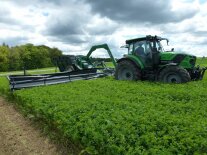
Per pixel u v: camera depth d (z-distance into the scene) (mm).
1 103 13688
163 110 8641
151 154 5637
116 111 8430
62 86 14414
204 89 11961
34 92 12773
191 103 9469
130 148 5891
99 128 7062
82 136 7246
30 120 10406
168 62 15164
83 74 18172
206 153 5652
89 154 6715
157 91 11664
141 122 7254
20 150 8047
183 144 5977
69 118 8180
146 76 15664
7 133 9406
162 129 6898
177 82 14070
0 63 88000
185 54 15023
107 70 20438
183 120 7320
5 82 19484
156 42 15852
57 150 7820
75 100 10320
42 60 103688
